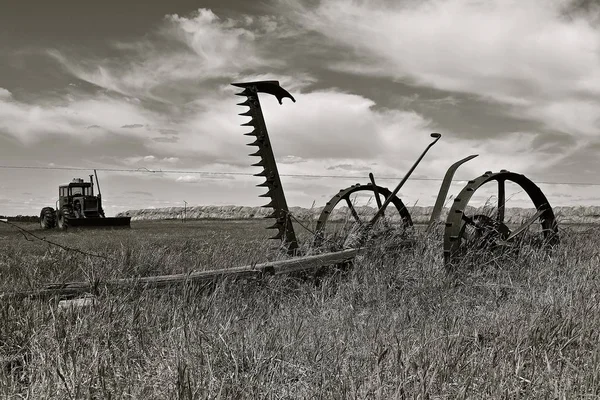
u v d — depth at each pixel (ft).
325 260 21.26
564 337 13.44
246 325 14.82
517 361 11.58
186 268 23.32
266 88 25.96
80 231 82.43
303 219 27.81
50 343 12.53
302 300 18.65
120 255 25.70
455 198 21.86
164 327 14.57
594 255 25.16
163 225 109.29
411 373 10.87
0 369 11.36
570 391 10.07
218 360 11.71
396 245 23.49
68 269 22.94
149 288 17.11
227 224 115.55
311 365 11.70
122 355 12.29
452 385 10.55
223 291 17.38
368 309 17.31
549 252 24.21
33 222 134.62
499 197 24.27
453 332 13.80
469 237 22.81
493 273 21.03
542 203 24.59
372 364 11.54
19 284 20.10
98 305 14.74
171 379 10.58
